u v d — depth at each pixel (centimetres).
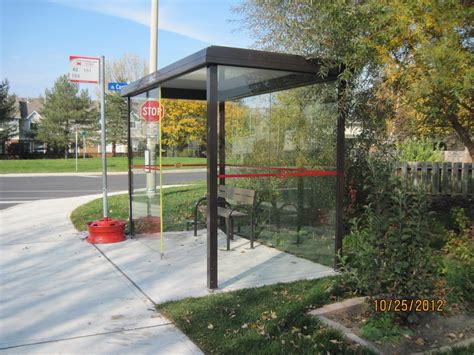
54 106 4444
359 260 384
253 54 432
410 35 434
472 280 409
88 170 2645
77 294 435
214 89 427
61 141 4453
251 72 514
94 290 446
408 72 464
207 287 450
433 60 384
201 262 552
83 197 1220
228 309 386
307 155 592
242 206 699
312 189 574
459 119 617
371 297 349
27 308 398
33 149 5109
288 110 629
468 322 367
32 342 329
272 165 657
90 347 321
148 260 560
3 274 500
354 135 669
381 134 654
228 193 708
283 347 315
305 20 618
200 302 405
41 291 444
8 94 4100
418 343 328
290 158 623
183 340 333
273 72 516
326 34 524
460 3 415
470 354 303
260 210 681
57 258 569
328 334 335
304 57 461
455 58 380
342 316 378
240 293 430
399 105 641
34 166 2906
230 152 745
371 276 347
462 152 1317
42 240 673
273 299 411
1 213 936
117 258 569
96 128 4453
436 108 493
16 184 1791
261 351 310
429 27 421
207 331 344
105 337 338
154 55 981
